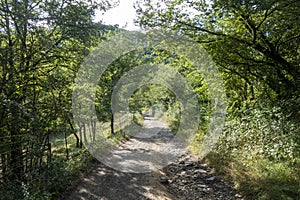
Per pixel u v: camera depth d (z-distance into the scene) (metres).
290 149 6.12
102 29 7.53
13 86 5.39
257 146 7.65
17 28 6.00
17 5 5.52
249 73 10.27
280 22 7.53
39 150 5.77
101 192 6.26
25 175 5.21
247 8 6.89
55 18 6.37
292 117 7.40
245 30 8.75
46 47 6.31
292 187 5.19
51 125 6.28
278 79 9.33
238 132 9.20
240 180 6.83
